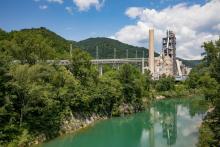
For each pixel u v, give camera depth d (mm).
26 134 51531
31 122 55594
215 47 52625
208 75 51781
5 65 50875
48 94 58969
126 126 75562
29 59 67062
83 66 83438
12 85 50344
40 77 60875
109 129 71438
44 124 58500
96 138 61812
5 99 48531
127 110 95938
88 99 74875
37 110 56781
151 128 73062
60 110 65312
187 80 174375
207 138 46281
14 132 50062
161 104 126188
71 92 69938
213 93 46781
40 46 74312
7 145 46312
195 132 65938
